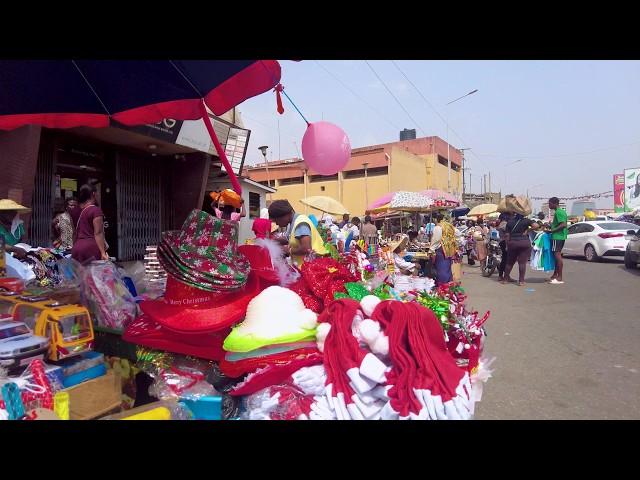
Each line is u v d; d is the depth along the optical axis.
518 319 6.80
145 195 9.48
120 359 2.74
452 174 43.34
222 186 10.77
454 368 2.08
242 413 2.21
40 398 2.04
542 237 10.60
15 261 3.70
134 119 3.63
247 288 2.61
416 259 8.94
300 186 30.45
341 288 2.83
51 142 7.52
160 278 3.64
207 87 3.15
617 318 6.71
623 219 31.47
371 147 28.22
